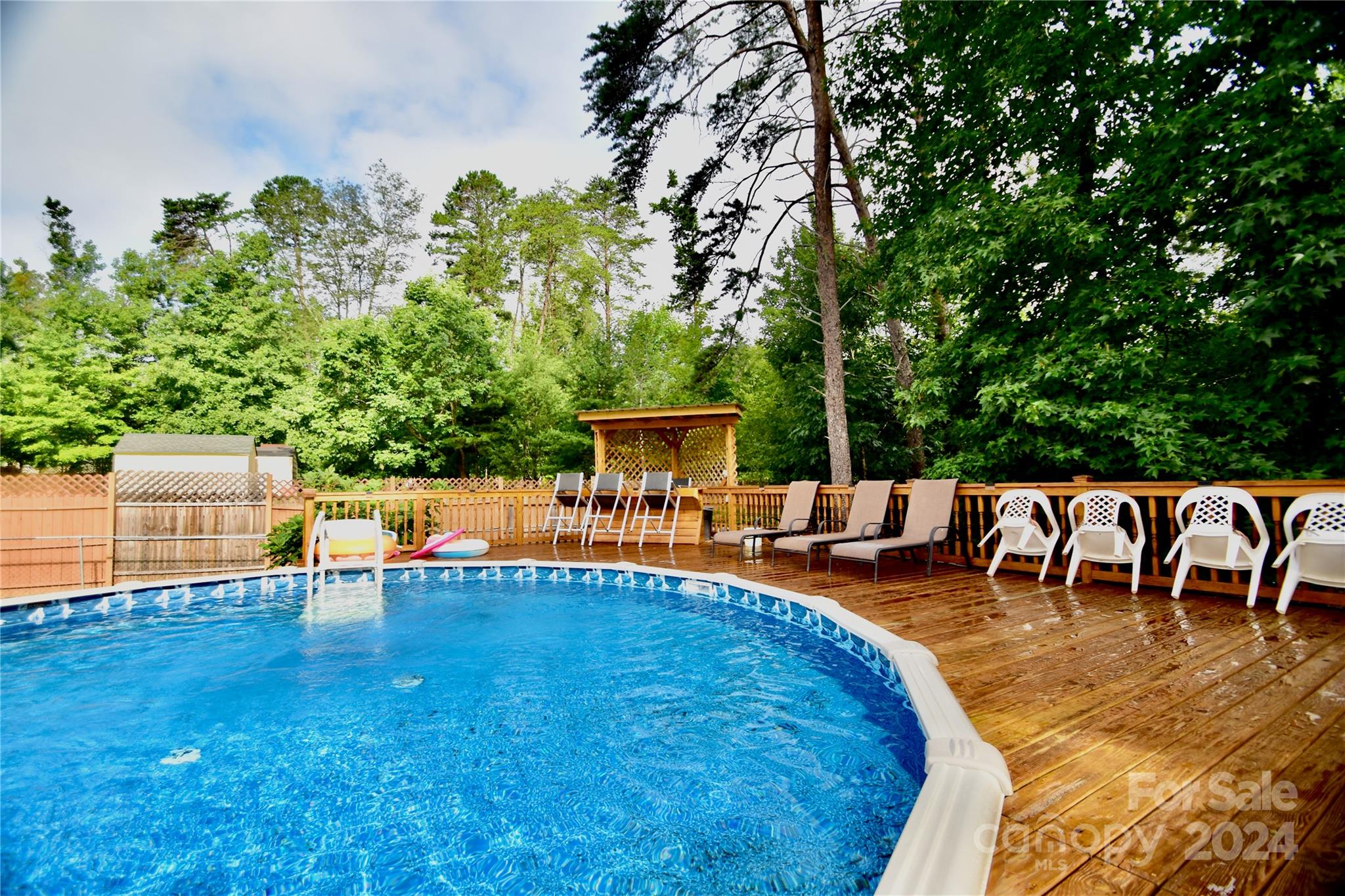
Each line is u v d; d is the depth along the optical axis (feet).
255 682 13.16
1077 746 7.73
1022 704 9.21
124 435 62.90
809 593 18.76
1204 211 23.08
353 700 12.07
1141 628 13.50
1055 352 25.71
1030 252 28.02
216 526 35.58
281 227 104.37
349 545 25.40
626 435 45.27
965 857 5.32
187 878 6.74
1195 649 11.73
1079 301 26.04
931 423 31.65
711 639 16.08
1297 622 13.43
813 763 9.05
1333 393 21.03
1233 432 22.04
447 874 6.72
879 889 4.99
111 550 33.63
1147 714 8.65
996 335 29.53
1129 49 26.71
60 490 35.22
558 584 24.56
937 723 8.22
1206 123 21.39
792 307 52.65
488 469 68.28
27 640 16.81
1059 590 18.40
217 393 77.15
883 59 38.01
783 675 13.17
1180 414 22.62
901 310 37.65
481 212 103.40
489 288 100.48
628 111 36.91
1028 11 27.96
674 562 27.09
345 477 54.70
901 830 7.12
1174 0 22.90
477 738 10.21
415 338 62.39
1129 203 24.71
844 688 12.39
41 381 65.62
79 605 20.51
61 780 9.02
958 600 17.25
